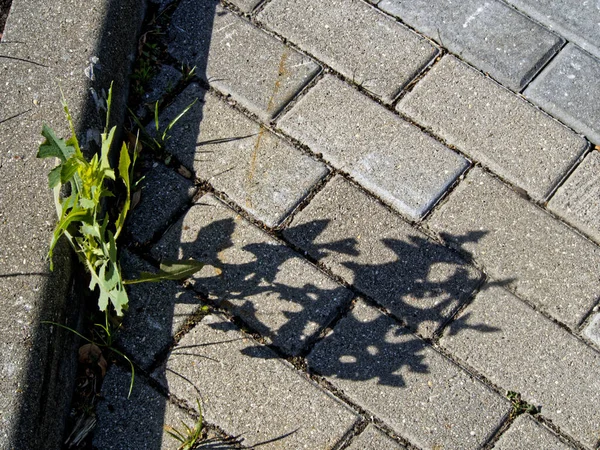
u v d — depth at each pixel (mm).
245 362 2105
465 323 2178
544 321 2186
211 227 2285
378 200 2342
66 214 2029
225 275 2219
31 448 1841
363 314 2180
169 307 2172
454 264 2252
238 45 2590
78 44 2330
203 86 2520
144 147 2406
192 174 2369
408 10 2664
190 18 2645
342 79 2541
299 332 2148
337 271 2236
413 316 2184
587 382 2107
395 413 2059
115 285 1928
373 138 2432
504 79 2543
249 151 2402
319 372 2105
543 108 2510
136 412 2043
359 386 2088
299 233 2283
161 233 2283
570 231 2309
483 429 2049
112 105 2348
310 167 2379
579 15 2652
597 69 2570
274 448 2010
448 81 2535
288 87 2512
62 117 2203
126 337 2133
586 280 2238
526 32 2621
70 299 2049
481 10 2662
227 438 2023
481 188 2363
